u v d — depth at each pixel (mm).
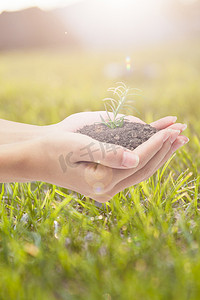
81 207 800
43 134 804
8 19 6609
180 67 3586
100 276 615
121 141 763
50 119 1374
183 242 682
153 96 1983
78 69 3664
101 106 1665
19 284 598
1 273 619
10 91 2283
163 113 1473
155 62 3990
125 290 586
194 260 629
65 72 3473
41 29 6910
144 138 773
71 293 604
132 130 792
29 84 2660
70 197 738
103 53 5566
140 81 2895
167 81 2811
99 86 2516
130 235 701
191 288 592
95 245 671
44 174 726
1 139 788
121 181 745
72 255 652
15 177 730
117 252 646
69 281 623
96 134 780
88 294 600
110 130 792
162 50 5566
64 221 740
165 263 631
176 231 692
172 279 608
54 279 619
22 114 1519
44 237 697
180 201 799
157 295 581
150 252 649
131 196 783
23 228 716
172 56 4660
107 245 667
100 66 3734
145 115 1464
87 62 4316
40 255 642
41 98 1987
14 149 715
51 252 660
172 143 774
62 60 4820
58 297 607
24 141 770
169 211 747
